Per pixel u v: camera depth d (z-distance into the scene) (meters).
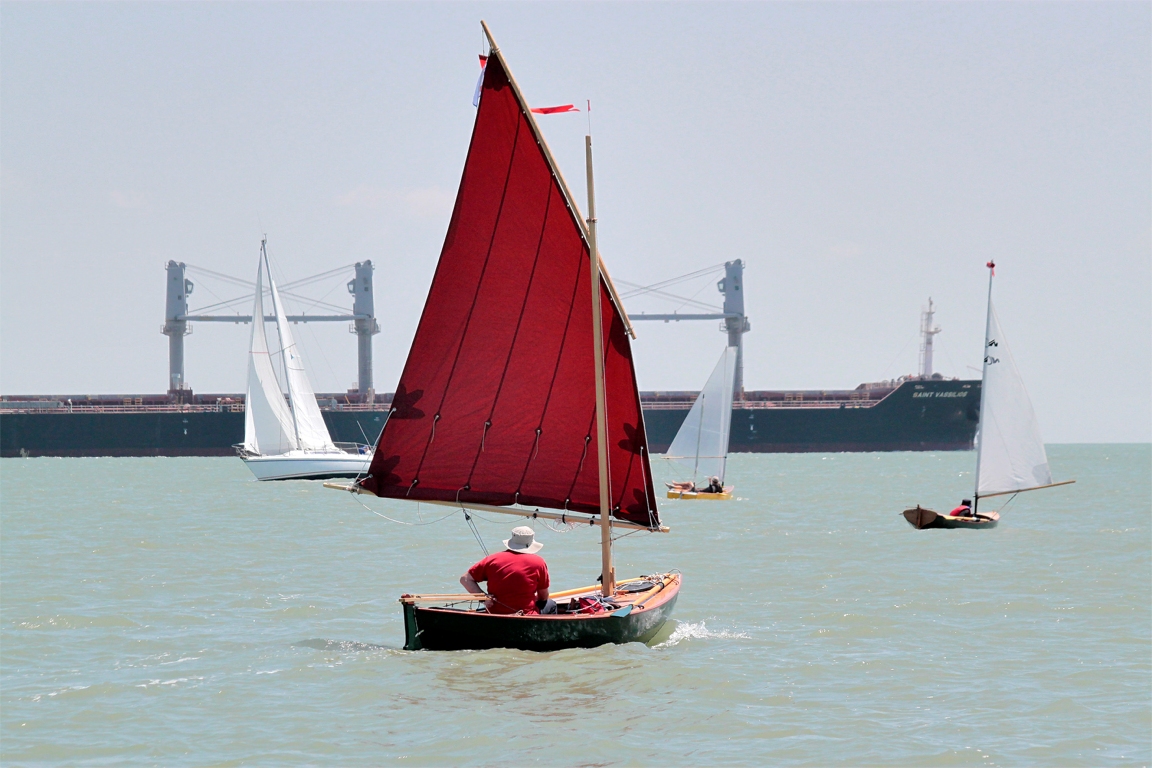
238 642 60.56
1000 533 123.88
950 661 55.59
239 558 101.50
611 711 46.34
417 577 87.50
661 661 55.16
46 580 85.38
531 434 61.75
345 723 44.66
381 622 66.69
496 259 60.56
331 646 59.22
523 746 41.75
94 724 44.84
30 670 54.09
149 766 39.66
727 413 195.62
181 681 51.59
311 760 40.28
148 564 96.31
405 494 61.78
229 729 43.97
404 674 52.28
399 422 61.47
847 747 41.53
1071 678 51.81
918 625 65.25
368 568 93.50
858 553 103.50
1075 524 136.00
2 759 40.53
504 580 56.16
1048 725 44.31
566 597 62.09
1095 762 39.78
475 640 55.69
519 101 59.03
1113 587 79.56
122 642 60.75
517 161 59.69
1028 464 133.62
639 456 61.75
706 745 41.84
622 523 62.25
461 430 61.59
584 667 53.44
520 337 61.06
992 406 134.00
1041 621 66.31
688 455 197.00
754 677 52.09
